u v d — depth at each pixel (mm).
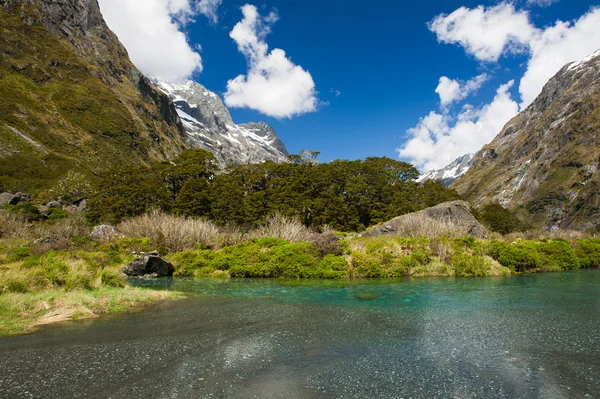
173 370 6934
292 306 13055
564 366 7211
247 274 22047
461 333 9484
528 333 9469
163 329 9906
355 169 60688
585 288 16562
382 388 6180
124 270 21938
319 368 7074
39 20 137125
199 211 46688
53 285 14320
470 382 6441
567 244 25922
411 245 23922
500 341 8797
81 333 9453
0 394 5832
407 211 52188
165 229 28750
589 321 10703
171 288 17609
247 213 46844
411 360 7520
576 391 6109
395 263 21734
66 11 158250
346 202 53344
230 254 23797
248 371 6898
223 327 10133
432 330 9773
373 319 11031
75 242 27547
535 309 12305
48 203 54062
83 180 72812
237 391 6031
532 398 5855
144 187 50594
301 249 22672
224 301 14070
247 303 13648
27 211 43531
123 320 10938
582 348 8281
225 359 7551
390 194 56375
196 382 6375
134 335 9305
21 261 20953
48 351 7996
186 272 22969
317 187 55188
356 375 6734
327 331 9703
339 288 17141
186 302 13859
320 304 13414
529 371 6961
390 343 8641
